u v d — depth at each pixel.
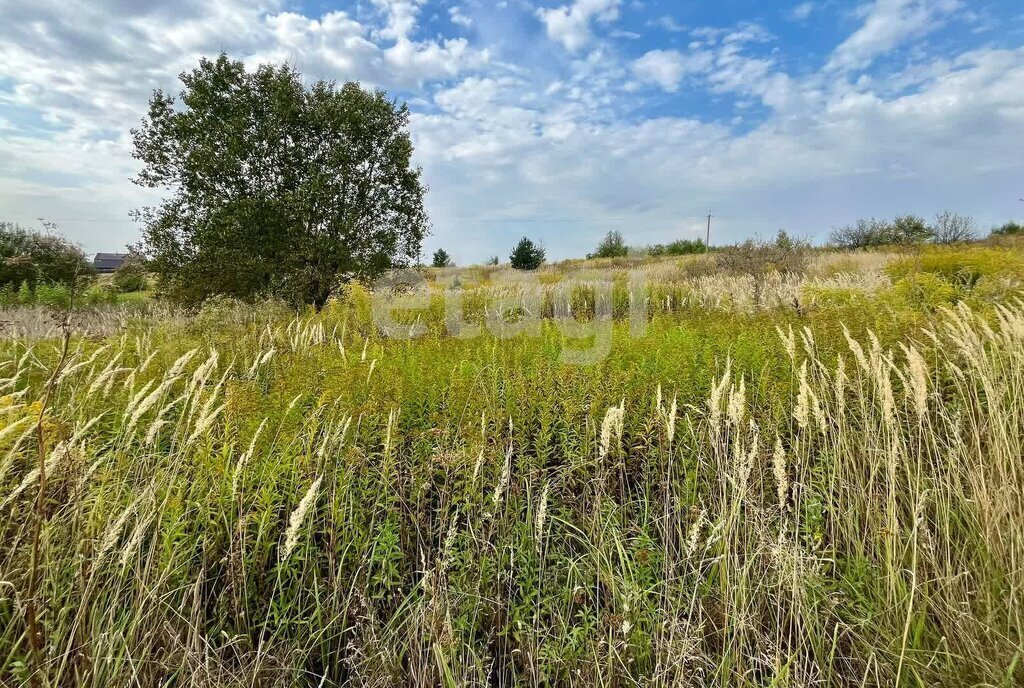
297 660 2.08
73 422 3.03
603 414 3.19
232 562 2.15
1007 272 8.15
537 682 2.03
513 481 2.83
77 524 2.20
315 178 13.13
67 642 1.94
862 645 2.15
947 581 2.20
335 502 2.39
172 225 13.32
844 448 2.91
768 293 8.52
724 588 2.24
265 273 13.16
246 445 2.70
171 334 6.48
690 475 2.83
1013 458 2.65
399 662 2.08
